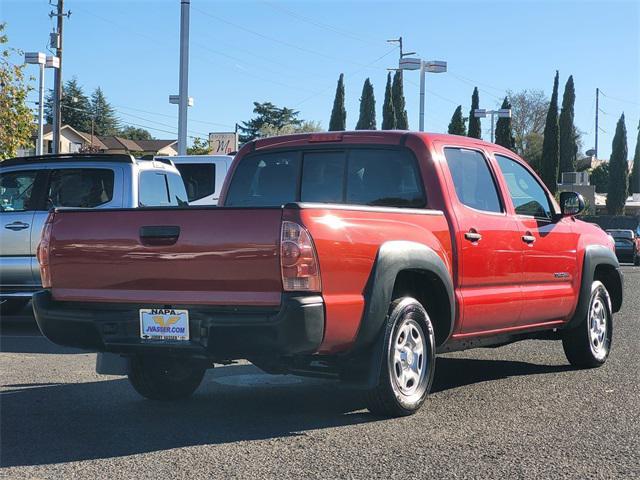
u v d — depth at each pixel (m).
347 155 7.03
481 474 4.78
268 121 94.06
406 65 28.00
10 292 11.02
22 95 24.30
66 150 79.19
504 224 7.22
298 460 5.04
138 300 5.72
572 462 5.03
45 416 6.24
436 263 6.27
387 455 5.15
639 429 5.85
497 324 7.16
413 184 6.73
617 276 9.13
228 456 5.13
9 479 4.69
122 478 4.70
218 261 5.43
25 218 11.01
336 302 5.42
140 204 11.13
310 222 5.30
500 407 6.56
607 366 8.68
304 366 5.88
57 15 37.03
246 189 7.45
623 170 68.81
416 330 6.21
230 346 5.38
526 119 90.00
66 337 5.99
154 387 6.68
